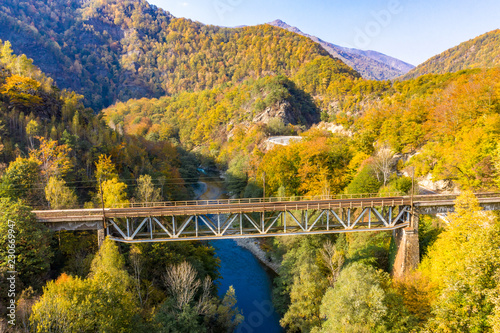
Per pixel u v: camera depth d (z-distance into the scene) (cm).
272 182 7719
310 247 5034
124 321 2653
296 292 4041
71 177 6738
